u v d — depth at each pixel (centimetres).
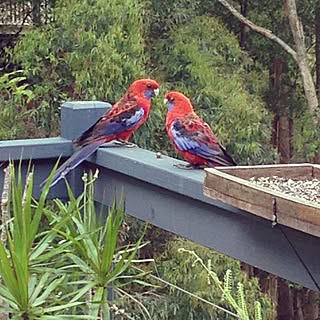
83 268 213
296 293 931
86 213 226
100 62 600
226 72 720
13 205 205
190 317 556
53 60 633
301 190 224
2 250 192
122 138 298
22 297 196
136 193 278
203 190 231
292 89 892
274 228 212
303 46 809
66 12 629
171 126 267
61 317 198
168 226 262
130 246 277
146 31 680
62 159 296
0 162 281
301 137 852
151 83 305
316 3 873
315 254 202
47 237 210
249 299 614
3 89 605
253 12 854
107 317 211
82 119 302
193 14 725
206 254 573
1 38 780
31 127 639
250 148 676
